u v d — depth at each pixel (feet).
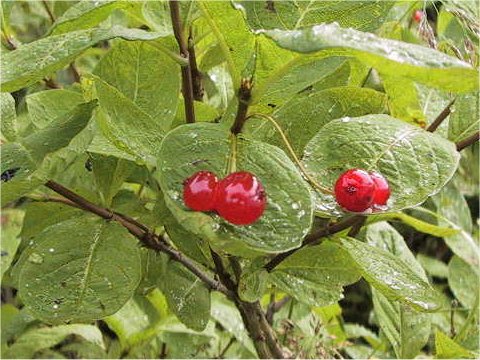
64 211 0.61
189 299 0.61
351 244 0.55
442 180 0.46
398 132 0.48
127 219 0.57
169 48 0.51
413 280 0.53
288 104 0.55
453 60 0.35
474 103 0.56
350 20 0.46
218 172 0.41
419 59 0.34
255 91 0.43
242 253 0.47
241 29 0.43
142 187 0.70
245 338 0.85
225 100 0.66
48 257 0.52
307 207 0.39
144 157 0.46
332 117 0.53
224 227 0.40
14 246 0.74
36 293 0.50
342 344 0.84
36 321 0.90
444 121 0.64
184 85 0.50
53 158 0.49
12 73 0.43
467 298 0.94
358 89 0.53
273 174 0.41
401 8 0.74
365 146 0.47
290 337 0.76
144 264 0.63
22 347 0.82
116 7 0.54
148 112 0.55
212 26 0.43
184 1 0.51
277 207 0.40
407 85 0.60
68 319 0.50
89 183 0.61
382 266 0.53
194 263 0.63
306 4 0.45
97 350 0.93
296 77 0.47
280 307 0.83
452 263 0.95
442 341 0.64
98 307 0.50
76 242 0.52
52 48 0.44
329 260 0.57
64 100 0.61
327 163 0.47
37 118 0.60
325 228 0.56
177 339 0.88
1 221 0.75
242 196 0.38
